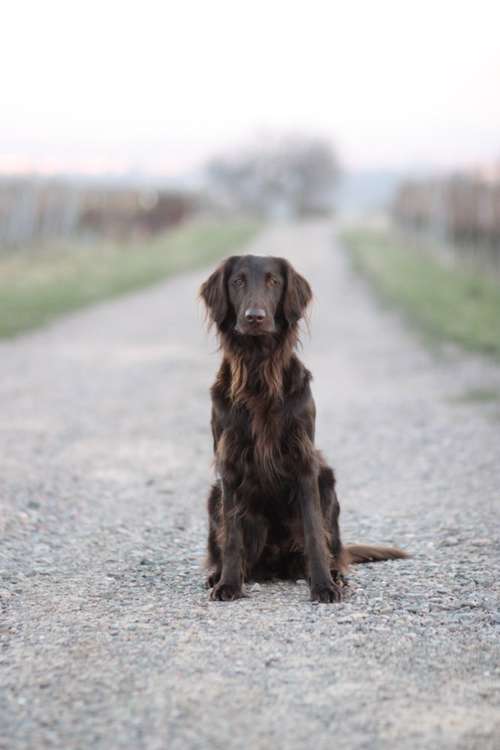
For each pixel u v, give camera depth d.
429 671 4.02
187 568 5.88
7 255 37.50
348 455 9.41
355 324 21.39
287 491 5.29
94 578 5.61
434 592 5.21
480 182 35.25
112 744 3.35
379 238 59.38
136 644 4.37
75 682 3.91
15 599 5.15
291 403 5.16
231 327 5.32
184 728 3.47
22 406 11.77
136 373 14.59
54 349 17.16
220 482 5.40
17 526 6.81
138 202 57.66
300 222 93.88
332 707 3.64
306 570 5.52
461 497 7.66
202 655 4.21
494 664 4.11
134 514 7.29
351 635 4.48
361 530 6.83
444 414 11.27
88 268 33.75
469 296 24.47
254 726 3.48
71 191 47.22
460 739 3.37
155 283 32.47
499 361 14.88
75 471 8.63
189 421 11.09
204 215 83.50
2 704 3.71
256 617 4.79
